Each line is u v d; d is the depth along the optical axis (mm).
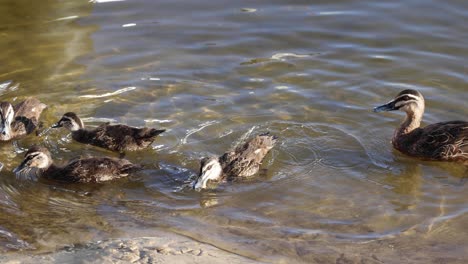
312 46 20156
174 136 16578
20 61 19609
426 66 19125
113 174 15266
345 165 15719
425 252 12734
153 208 14234
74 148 16734
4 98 17984
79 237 12930
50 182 15312
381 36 20531
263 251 12633
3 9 22234
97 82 18625
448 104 17641
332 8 22078
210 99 17875
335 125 16984
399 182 15227
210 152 16062
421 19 21266
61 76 18922
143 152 16234
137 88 18344
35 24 21516
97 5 22453
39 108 17500
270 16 21703
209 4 22422
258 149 15688
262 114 17312
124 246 12195
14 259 11805
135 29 21078
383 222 13750
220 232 13289
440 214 14016
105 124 16703
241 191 14820
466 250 12805
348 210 14156
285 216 13961
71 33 20953
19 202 14445
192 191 14836
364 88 18297
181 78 18781
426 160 16219
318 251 12695
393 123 17250
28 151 15453
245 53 19891
